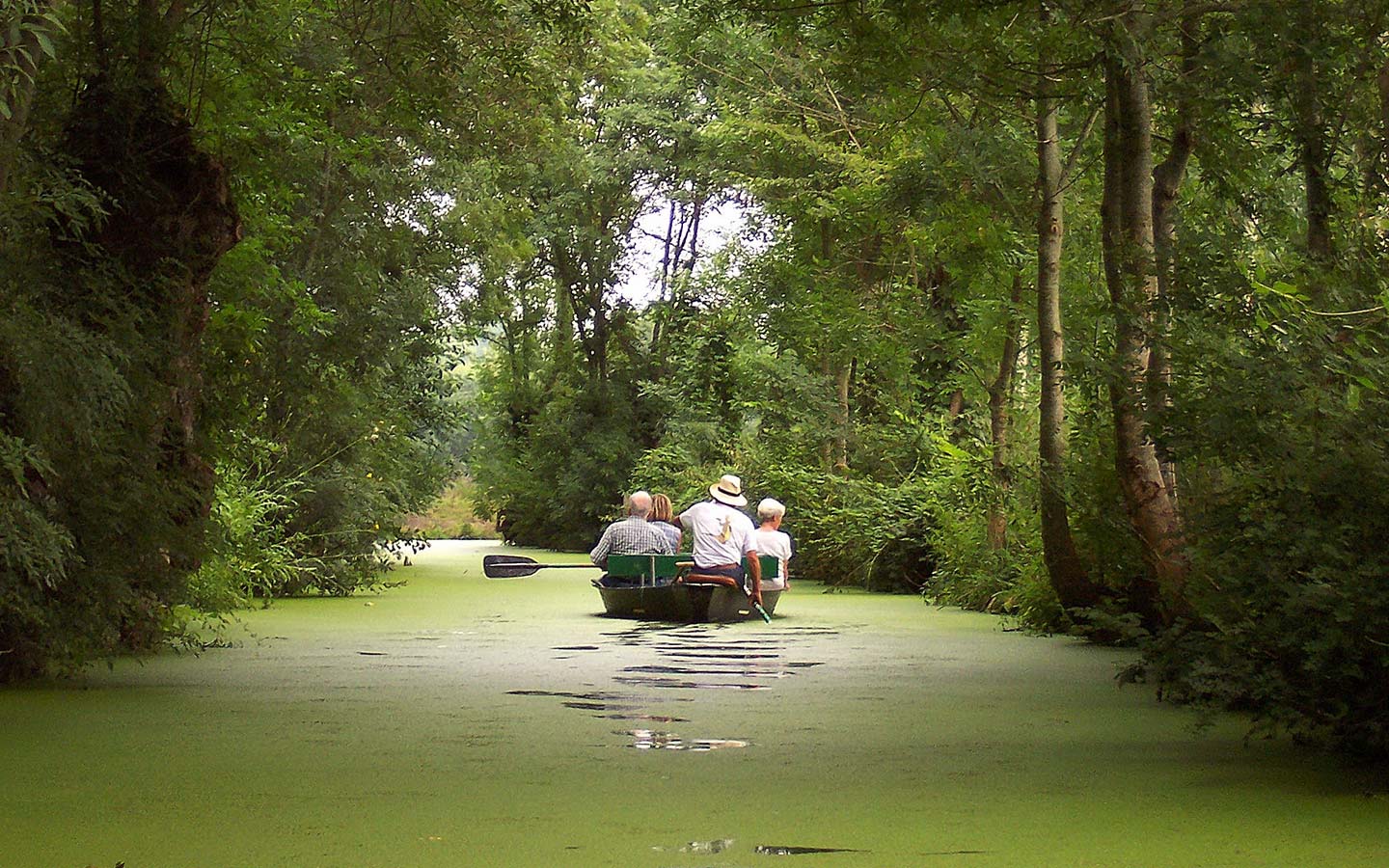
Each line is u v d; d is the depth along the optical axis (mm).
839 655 12906
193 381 11125
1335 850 5164
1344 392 6734
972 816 5734
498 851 5109
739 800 6055
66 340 8438
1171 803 6008
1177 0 11773
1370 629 6055
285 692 9797
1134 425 11469
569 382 46875
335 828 5465
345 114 19609
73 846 5188
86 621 9523
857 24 13383
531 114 21953
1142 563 12766
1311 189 10820
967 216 18719
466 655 12742
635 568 18219
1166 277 8789
